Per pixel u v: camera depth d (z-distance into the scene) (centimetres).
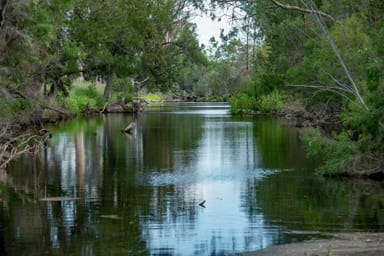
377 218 1535
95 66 5819
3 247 1282
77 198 1809
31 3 2833
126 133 4094
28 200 1783
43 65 3788
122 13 5375
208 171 2345
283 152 2938
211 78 12581
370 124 2031
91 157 2792
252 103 6581
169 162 2608
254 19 2783
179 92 12938
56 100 5603
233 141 3491
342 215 1573
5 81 2844
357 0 3141
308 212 1611
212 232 1409
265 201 1759
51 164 2558
